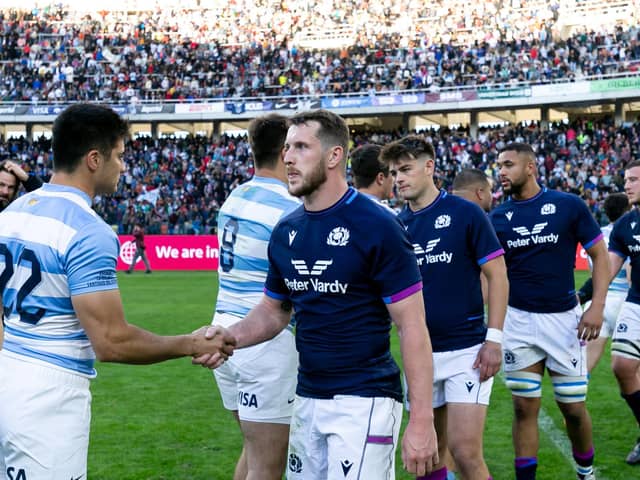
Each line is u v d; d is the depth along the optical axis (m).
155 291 18.42
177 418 6.86
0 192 4.55
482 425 4.25
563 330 5.00
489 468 5.41
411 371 2.93
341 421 3.02
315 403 3.10
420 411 2.89
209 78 36.66
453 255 4.36
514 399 5.01
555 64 32.88
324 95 33.91
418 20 39.34
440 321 4.34
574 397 5.00
